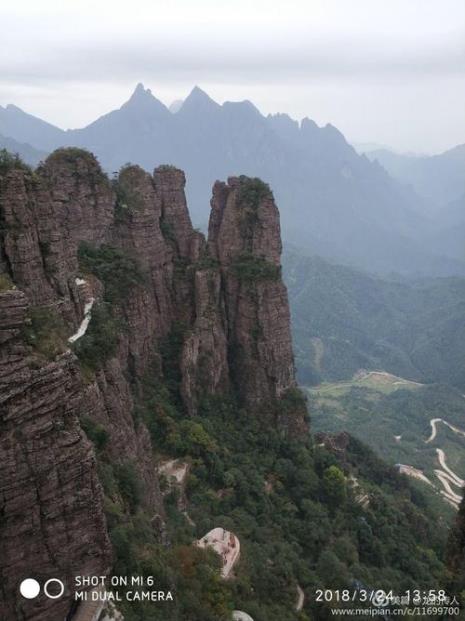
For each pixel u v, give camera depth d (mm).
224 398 76688
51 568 24953
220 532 50938
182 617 34469
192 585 38656
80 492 25391
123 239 71438
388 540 69312
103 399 44750
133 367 64875
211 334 75188
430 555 71312
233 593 42875
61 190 63000
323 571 56281
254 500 64250
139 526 38312
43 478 24281
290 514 65562
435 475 146000
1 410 23297
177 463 61656
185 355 71938
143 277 68750
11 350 23969
